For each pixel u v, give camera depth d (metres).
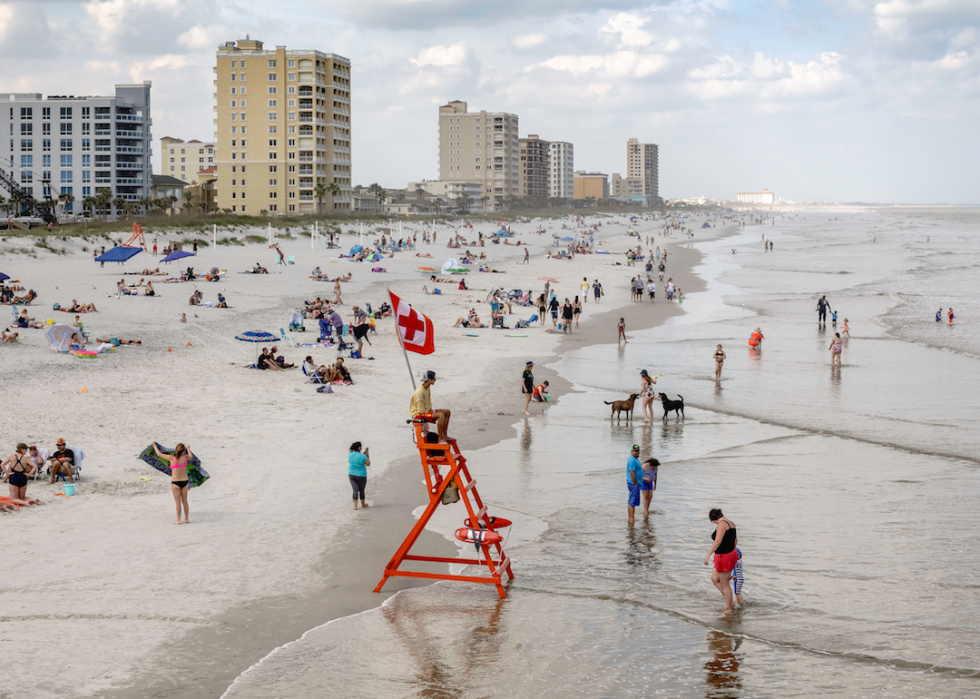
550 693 10.87
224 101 162.50
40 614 12.57
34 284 51.97
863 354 41.31
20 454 18.50
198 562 14.89
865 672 11.35
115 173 142.62
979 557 15.44
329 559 15.36
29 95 145.12
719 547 13.26
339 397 29.25
